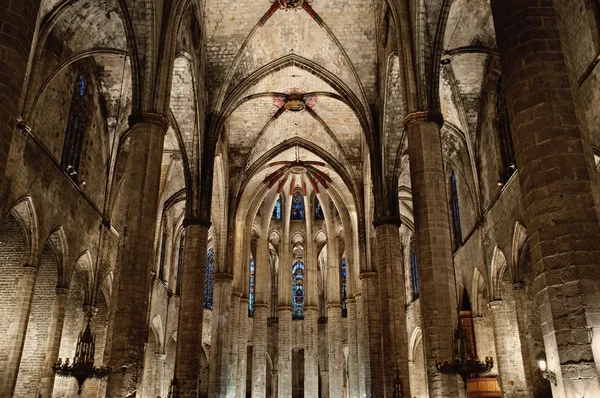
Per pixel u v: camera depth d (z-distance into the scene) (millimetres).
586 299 8922
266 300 44031
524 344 22656
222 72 29938
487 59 25547
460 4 22172
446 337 16281
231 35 29281
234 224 37562
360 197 37781
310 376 43094
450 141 29891
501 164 24594
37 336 24281
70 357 26906
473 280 28422
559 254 9289
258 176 43062
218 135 29906
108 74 26984
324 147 39188
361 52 29281
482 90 26672
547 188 9656
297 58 30625
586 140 9984
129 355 16609
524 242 22734
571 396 8672
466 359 15547
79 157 25156
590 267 9086
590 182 9570
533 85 10219
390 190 28719
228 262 36688
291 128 38656
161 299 39031
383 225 28297
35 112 20938
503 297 25453
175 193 38719
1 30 9719
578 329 8836
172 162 35906
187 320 26984
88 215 25844
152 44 19750
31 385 23500
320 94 33531
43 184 21375
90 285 26328
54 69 21516
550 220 9492
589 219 9344
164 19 20719
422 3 19812
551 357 9172
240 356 40656
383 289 27609
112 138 28234
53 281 25078
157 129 19297
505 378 24516
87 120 25906
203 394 47719
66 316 27344
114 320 16812
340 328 43656
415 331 41781
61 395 26891
